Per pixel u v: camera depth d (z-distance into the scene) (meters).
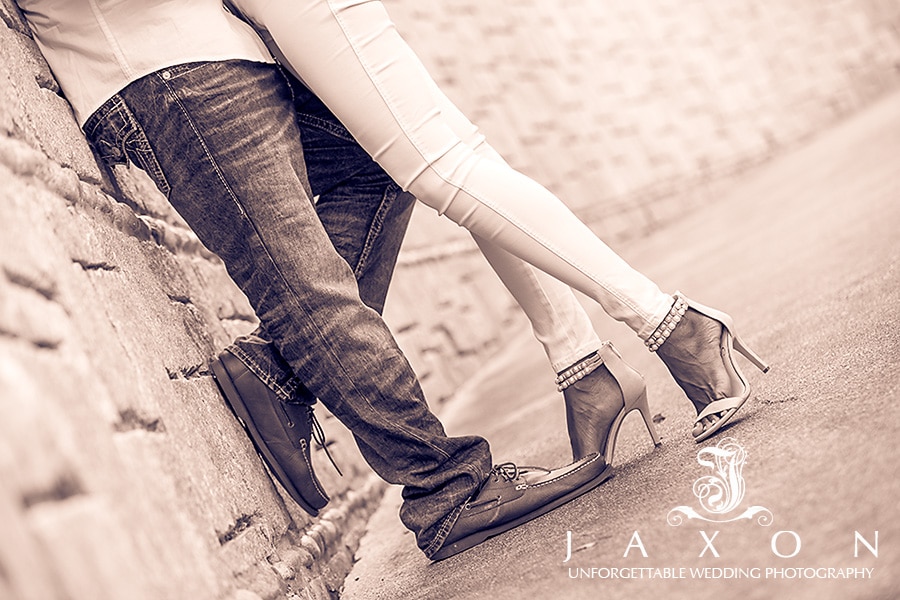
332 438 5.16
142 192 3.85
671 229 13.55
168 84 2.88
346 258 3.46
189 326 3.44
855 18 21.16
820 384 3.21
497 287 10.51
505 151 12.41
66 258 2.22
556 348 3.33
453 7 12.87
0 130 2.17
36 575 1.46
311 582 3.14
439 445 3.14
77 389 1.89
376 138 3.06
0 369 1.61
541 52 14.43
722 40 18.67
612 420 3.30
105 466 1.84
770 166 16.70
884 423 2.51
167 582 1.85
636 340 6.52
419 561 3.43
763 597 1.95
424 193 3.11
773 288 5.84
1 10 2.74
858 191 8.48
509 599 2.40
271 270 2.96
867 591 1.84
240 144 2.92
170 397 2.57
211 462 2.66
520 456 4.46
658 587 2.16
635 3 17.28
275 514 3.16
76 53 2.93
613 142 14.98
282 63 3.19
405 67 3.04
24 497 1.51
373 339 3.04
